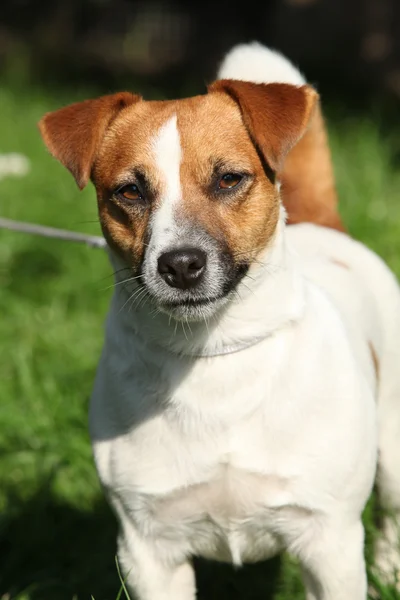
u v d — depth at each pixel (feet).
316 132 18.61
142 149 14.14
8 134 43.42
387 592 16.31
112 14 77.41
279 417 14.07
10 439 22.31
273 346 14.14
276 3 67.10
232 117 14.47
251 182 14.17
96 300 27.71
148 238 13.82
